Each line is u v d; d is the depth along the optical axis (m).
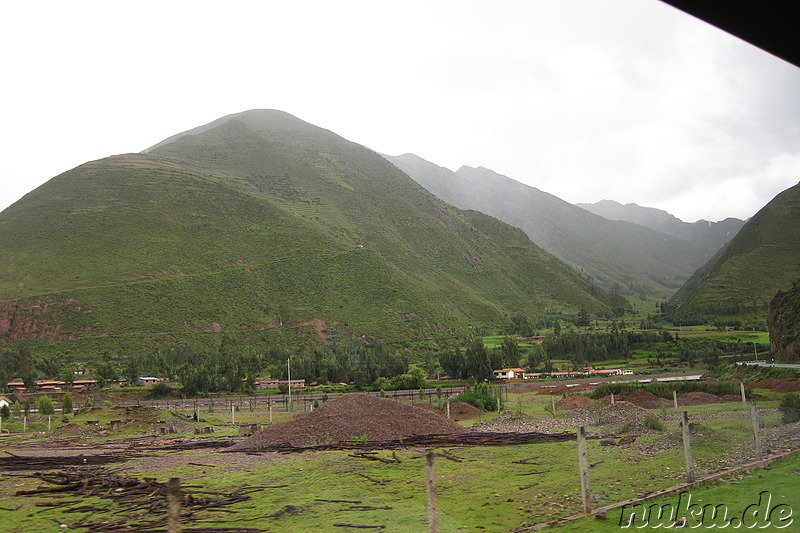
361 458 23.12
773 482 12.83
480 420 43.12
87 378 99.00
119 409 53.78
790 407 30.44
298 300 150.00
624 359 108.06
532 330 161.38
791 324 71.19
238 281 151.25
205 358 108.12
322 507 14.62
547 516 12.56
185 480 20.12
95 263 145.62
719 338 118.12
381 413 31.78
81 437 42.56
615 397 48.59
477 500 14.77
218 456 27.03
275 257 168.00
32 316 122.62
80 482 19.92
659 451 20.27
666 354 107.62
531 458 21.89
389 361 98.75
